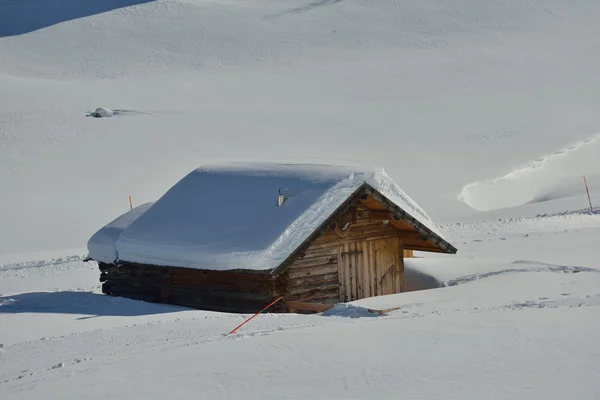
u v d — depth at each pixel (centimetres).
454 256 4838
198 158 9981
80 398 1773
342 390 1703
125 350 2306
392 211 3625
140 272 3756
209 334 2477
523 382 1659
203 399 1709
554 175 9881
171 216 3747
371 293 3750
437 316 2442
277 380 1814
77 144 10394
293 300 3438
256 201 3544
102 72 18312
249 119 12244
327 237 3594
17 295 3703
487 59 16412
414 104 13350
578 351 1870
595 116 12144
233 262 3262
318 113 12738
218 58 18738
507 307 2669
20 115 11950
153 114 12394
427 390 1656
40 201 8088
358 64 16838
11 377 2089
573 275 3481
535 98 13425
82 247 6500
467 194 8925
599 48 16862
